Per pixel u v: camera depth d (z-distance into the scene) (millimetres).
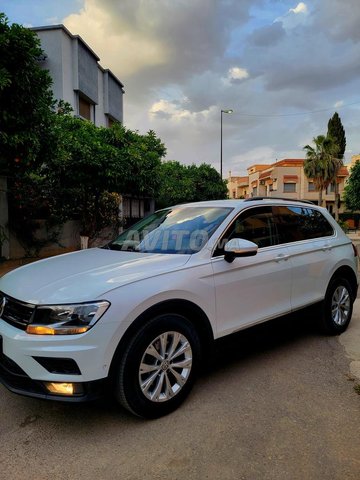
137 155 11508
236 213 3768
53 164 10305
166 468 2297
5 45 5754
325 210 5047
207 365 3408
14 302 2787
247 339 3598
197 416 2871
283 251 4008
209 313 3197
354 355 4078
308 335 4730
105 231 14531
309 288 4285
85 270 3074
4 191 9367
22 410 2980
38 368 2529
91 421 2820
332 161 37719
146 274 2918
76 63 15391
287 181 48844
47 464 2342
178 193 25484
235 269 3439
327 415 2879
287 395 3191
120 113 21516
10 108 6277
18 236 10219
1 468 2305
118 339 2619
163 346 2875
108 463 2348
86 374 2508
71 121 11227
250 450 2461
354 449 2469
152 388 2838
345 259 4773
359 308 6039
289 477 2213
